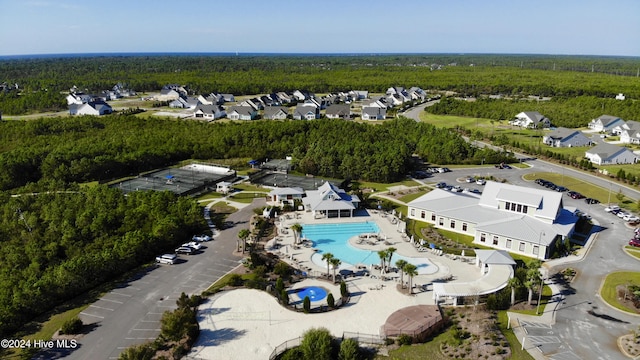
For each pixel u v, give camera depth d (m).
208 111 196.75
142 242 69.00
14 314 51.75
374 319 53.56
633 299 57.97
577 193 101.19
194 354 47.03
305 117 198.12
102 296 58.72
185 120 170.75
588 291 60.50
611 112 189.38
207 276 64.25
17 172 105.75
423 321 52.50
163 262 68.12
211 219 86.88
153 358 45.88
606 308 56.34
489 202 82.56
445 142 137.12
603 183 112.69
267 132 143.88
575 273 65.62
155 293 59.44
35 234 74.69
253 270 65.88
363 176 114.12
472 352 47.34
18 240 74.19
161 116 197.75
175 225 75.06
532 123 181.50
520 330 51.50
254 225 82.56
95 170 110.19
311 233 80.88
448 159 132.75
